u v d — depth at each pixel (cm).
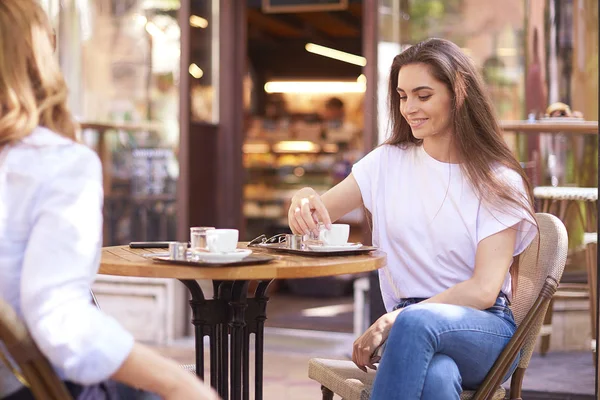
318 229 252
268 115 1008
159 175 600
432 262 257
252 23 882
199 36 618
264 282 245
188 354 530
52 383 146
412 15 558
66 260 145
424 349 216
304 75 1018
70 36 609
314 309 702
